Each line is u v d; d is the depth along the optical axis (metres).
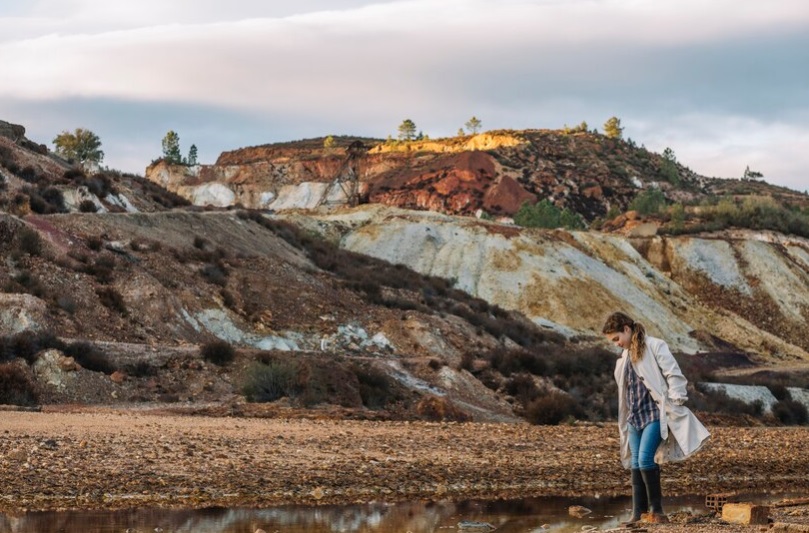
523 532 14.45
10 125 80.19
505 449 25.72
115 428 25.23
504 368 54.34
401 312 64.06
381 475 19.92
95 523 14.19
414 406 42.44
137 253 57.62
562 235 122.75
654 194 187.50
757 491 20.92
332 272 75.25
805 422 65.56
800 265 139.88
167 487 17.33
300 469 20.03
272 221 81.00
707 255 132.62
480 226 120.06
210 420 29.38
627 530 12.48
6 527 13.73
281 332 56.66
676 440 12.73
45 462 18.94
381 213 130.50
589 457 25.05
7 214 51.31
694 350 108.94
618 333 12.97
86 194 69.12
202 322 53.72
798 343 125.50
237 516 15.20
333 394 40.16
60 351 37.28
